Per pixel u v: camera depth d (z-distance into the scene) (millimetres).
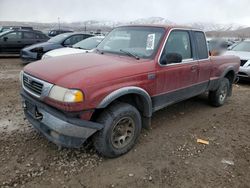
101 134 3203
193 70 4523
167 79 3939
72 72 3072
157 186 2945
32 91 3301
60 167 3195
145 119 3850
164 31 4000
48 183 2902
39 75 3189
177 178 3109
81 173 3107
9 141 3770
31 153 3469
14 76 8500
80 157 3430
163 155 3613
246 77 8477
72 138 2986
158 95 3881
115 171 3184
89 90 2908
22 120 4555
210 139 4215
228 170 3334
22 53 10867
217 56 5441
